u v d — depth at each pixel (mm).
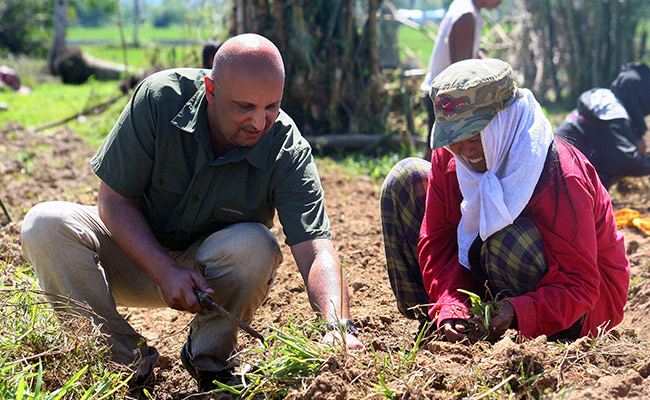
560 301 2666
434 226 3092
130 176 2910
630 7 11133
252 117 2689
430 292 3057
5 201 6055
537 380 2387
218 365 2967
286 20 8844
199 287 2768
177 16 76500
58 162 7484
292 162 2930
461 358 2572
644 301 4129
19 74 19766
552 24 11234
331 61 8945
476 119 2695
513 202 2693
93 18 82188
